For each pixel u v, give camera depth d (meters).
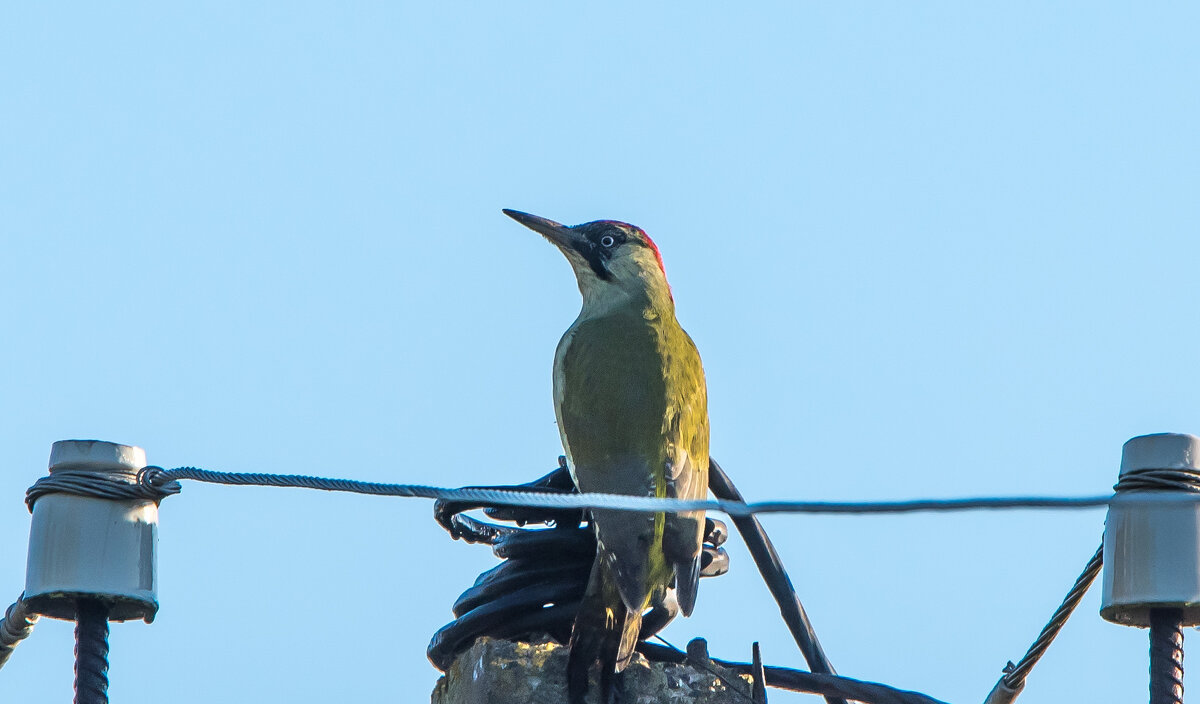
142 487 10.00
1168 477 9.59
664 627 11.76
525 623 11.22
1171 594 9.46
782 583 11.45
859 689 10.81
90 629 9.98
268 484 9.11
